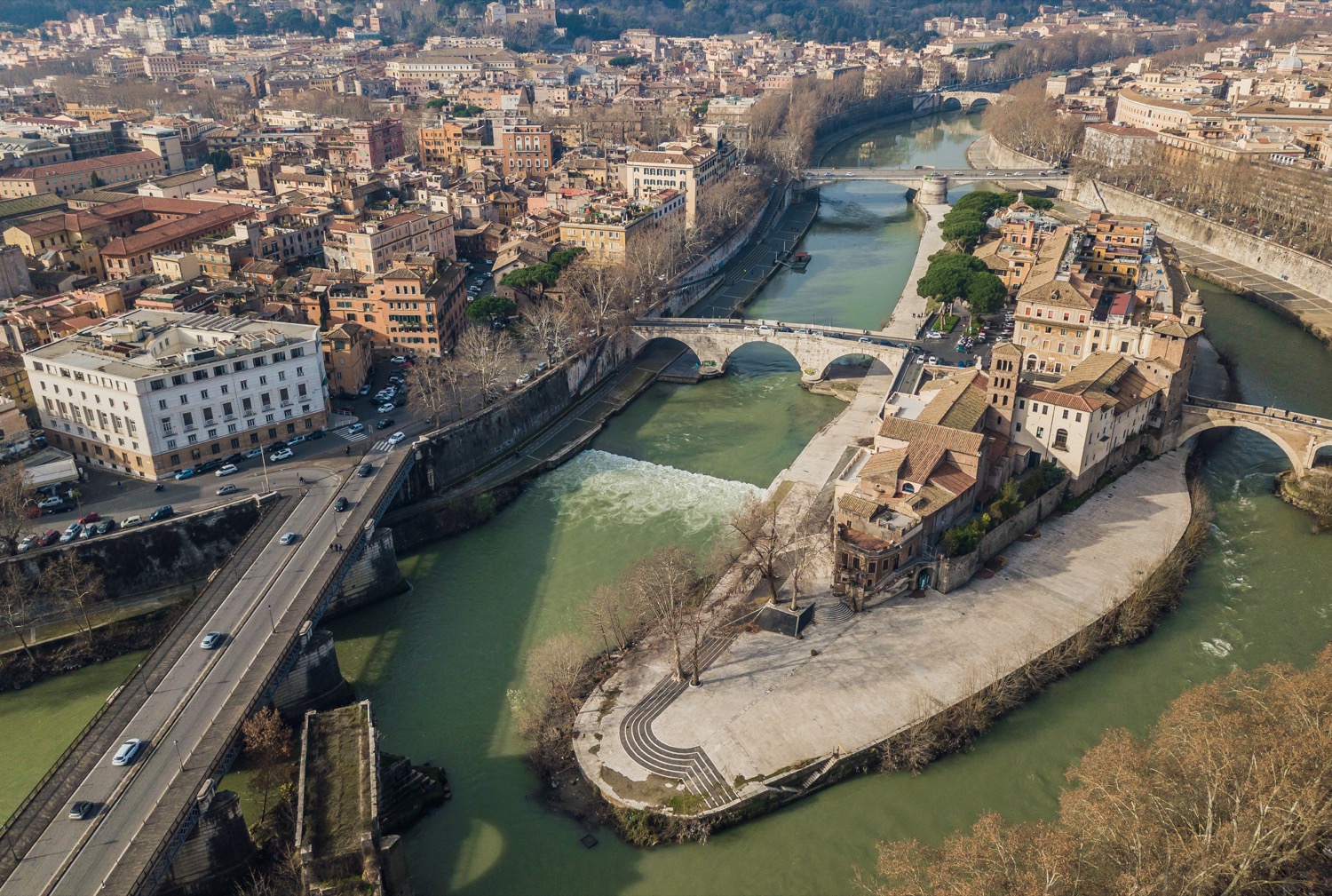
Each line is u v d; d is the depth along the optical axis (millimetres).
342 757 145375
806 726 167250
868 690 175125
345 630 199125
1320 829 125125
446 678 184750
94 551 199625
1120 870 123562
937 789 157750
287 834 144375
